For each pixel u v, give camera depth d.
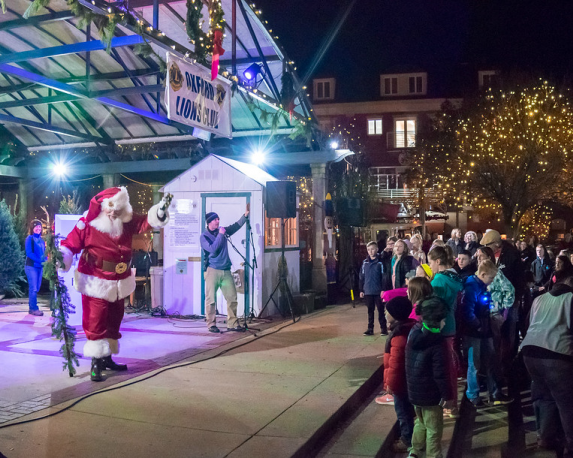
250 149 14.63
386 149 36.12
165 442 4.31
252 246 10.55
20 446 4.14
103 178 15.90
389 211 20.55
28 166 16.45
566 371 4.89
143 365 6.84
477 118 27.45
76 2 6.41
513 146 24.92
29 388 5.71
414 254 9.26
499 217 33.91
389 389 4.86
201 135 11.83
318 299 12.88
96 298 6.14
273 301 10.84
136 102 13.77
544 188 25.75
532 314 5.22
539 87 25.36
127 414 4.96
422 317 4.32
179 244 10.88
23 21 8.66
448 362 4.28
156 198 17.83
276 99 11.84
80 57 11.93
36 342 8.05
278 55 11.77
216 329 9.16
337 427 5.25
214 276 9.18
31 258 10.53
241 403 5.38
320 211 13.67
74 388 5.74
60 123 14.88
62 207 11.45
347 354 7.68
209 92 8.79
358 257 18.33
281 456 4.06
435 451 4.35
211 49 8.56
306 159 13.77
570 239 19.64
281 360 7.27
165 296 10.95
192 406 5.24
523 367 8.33
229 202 10.68
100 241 6.24
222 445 4.27
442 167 30.16
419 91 36.09
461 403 6.61
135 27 7.22
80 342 8.16
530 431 5.83
